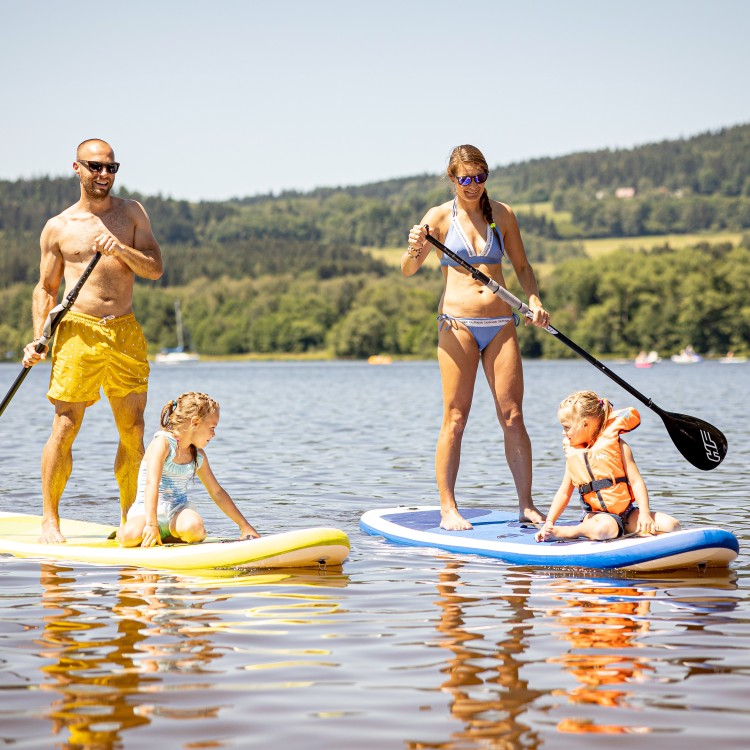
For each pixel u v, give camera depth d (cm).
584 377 7381
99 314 989
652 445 2005
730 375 7975
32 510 1189
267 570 828
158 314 18538
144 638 607
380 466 1673
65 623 645
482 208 1048
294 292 18700
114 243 962
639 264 14750
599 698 499
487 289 1027
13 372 11094
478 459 1755
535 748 439
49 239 1010
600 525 877
